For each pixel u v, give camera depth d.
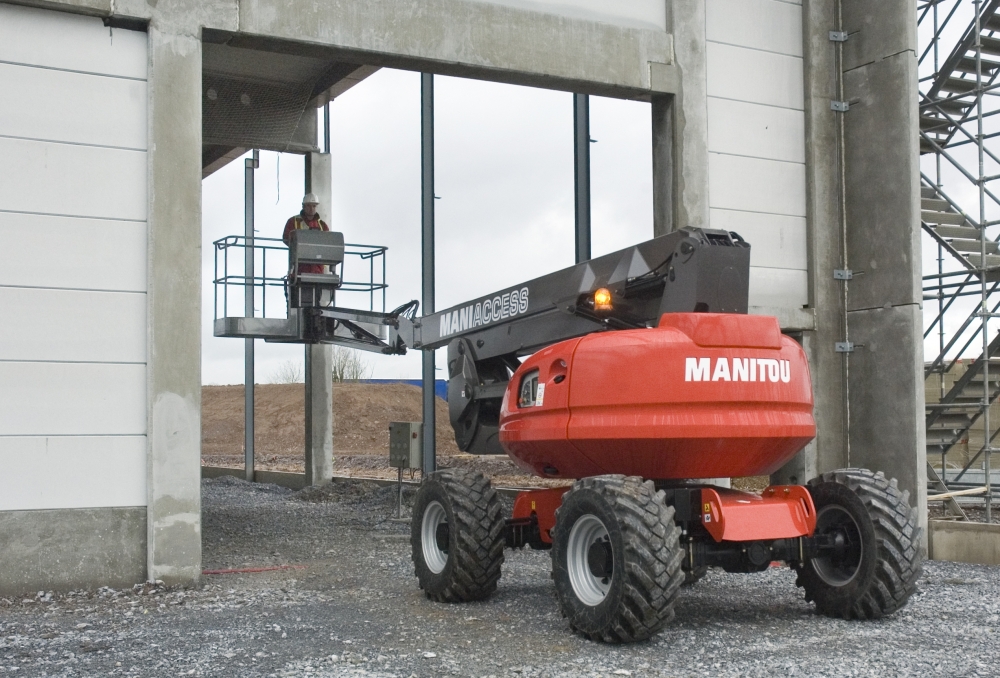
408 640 6.19
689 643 6.05
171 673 5.40
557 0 10.05
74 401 8.04
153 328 8.23
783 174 11.16
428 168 14.82
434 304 14.77
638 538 5.80
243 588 8.22
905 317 10.55
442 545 7.61
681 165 10.49
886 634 6.28
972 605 7.26
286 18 8.86
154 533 8.15
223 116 16.33
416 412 41.62
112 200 8.26
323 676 5.31
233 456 32.84
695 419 6.25
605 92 10.49
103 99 8.27
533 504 7.69
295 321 14.02
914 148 10.61
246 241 19.02
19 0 7.96
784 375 6.50
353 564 9.63
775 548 6.55
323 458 18.33
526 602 7.50
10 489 7.82
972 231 12.57
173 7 8.43
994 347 12.37
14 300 7.91
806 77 11.26
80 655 5.84
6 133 7.96
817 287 11.07
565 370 6.72
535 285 8.14
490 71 9.80
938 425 12.66
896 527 6.48
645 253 6.99
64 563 7.95
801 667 5.46
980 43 11.78
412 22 9.36
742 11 11.03
